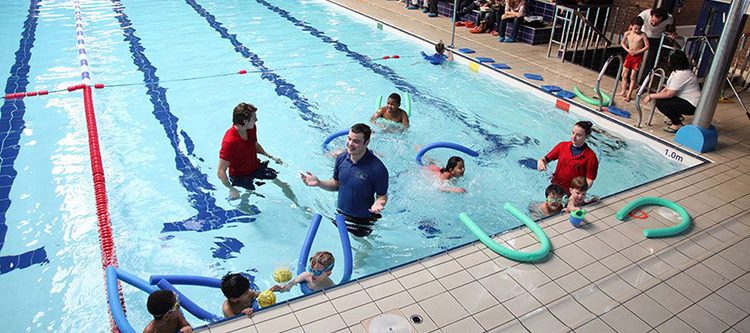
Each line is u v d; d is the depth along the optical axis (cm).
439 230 424
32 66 813
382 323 284
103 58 858
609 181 498
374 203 397
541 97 710
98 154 540
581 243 367
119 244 402
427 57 876
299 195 474
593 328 286
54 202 459
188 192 479
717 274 336
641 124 597
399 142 568
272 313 292
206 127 613
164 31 1035
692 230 387
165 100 688
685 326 289
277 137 586
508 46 954
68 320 328
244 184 484
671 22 748
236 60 860
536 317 293
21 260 383
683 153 528
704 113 522
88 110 649
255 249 402
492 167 526
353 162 390
